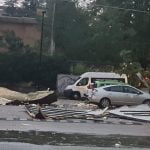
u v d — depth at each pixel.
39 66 49.66
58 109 21.89
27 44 63.31
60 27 62.03
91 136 13.83
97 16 61.66
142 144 12.66
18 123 16.75
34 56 50.66
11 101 28.31
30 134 13.59
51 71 49.59
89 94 32.62
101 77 41.72
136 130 16.44
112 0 58.53
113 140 13.18
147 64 56.78
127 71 43.19
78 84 41.75
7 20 67.94
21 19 68.38
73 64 51.78
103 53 57.22
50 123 17.41
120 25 57.22
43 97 28.75
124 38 57.12
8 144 11.48
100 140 13.01
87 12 63.59
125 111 22.19
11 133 13.63
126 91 32.78
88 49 58.62
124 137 14.05
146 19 56.97
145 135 14.88
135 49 56.22
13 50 58.28
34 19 68.75
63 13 62.75
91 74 41.72
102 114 21.23
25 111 22.44
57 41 61.19
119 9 57.50
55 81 49.47
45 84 49.62
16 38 59.75
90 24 62.09
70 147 11.43
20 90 49.28
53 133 14.12
